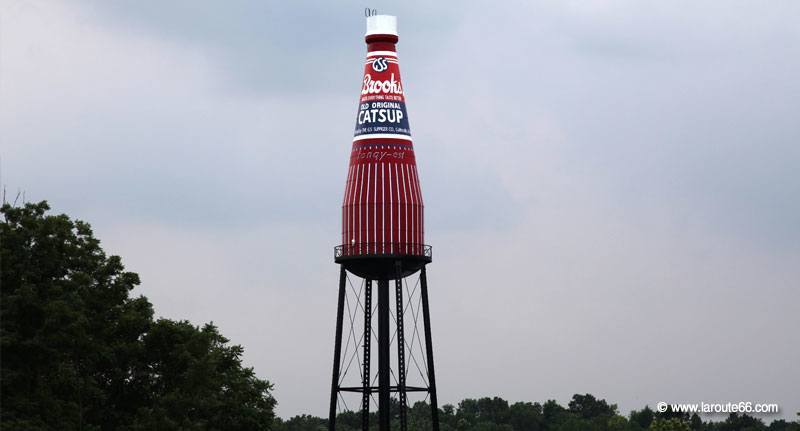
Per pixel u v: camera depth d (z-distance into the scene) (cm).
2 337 8350
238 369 10756
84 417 9219
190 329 10031
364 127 11025
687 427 19188
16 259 8800
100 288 9425
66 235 9081
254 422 10156
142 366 9669
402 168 10969
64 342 8581
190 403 9475
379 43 11088
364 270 11038
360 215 10919
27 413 8431
